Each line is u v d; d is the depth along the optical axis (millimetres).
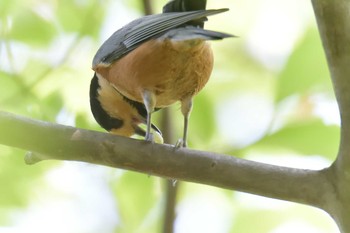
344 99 7109
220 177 7812
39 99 11555
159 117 11867
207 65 9609
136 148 7992
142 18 9914
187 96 9867
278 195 7676
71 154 8109
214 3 15797
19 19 12906
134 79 9664
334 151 11078
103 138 8062
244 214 13391
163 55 9328
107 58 9961
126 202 12469
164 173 7992
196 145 11539
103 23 13609
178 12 9406
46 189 12352
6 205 11508
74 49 13109
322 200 7555
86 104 12633
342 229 7480
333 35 6859
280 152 11164
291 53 11812
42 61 12859
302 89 11609
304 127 11086
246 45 15406
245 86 14734
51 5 13266
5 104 11141
